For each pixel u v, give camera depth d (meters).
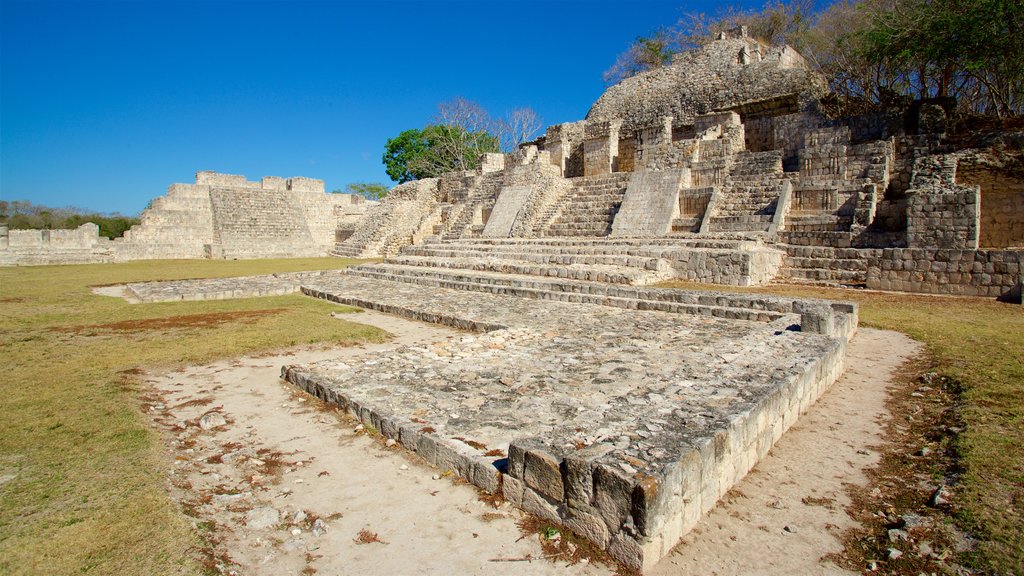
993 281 13.10
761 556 3.56
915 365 7.83
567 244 22.09
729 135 24.62
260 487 4.36
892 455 5.08
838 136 22.45
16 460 4.66
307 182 40.75
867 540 3.76
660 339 8.54
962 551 3.55
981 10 21.00
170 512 3.87
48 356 8.45
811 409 6.28
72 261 30.27
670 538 3.56
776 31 42.09
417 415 5.27
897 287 14.46
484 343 8.16
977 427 5.30
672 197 22.98
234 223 36.16
